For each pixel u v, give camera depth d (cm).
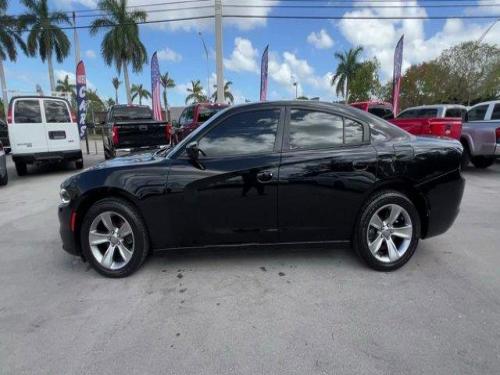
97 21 3469
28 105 1045
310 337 268
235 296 329
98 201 362
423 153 363
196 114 1302
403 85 4125
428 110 1237
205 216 356
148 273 379
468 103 3462
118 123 1098
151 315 302
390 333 271
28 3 3619
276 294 331
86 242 367
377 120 376
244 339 267
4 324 293
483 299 317
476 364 237
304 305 312
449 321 284
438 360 242
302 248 391
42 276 381
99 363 245
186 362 244
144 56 3675
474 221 541
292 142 359
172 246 368
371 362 241
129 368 240
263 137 359
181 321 292
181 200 352
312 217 360
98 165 395
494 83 3309
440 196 370
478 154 955
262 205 355
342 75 4534
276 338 268
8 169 1280
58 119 1085
